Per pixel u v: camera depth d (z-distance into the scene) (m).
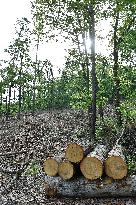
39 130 23.58
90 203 9.49
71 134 21.05
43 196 10.32
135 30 18.16
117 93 18.41
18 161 14.81
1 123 29.17
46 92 39.25
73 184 10.05
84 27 18.19
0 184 11.59
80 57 19.91
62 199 9.98
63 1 17.33
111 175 9.80
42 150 17.36
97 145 11.88
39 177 12.20
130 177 9.76
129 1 5.70
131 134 16.47
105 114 25.34
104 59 18.39
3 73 31.56
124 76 18.27
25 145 19.11
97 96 17.81
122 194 9.79
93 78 17.16
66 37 18.83
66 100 39.59
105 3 15.92
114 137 16.77
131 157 13.34
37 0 18.39
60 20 18.28
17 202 9.92
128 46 18.61
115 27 17.94
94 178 9.87
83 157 10.02
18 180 11.91
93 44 16.95
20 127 25.67
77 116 28.84
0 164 14.34
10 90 32.19
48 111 37.16
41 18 18.53
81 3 16.59
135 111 17.06
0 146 19.48
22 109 38.41
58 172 10.15
